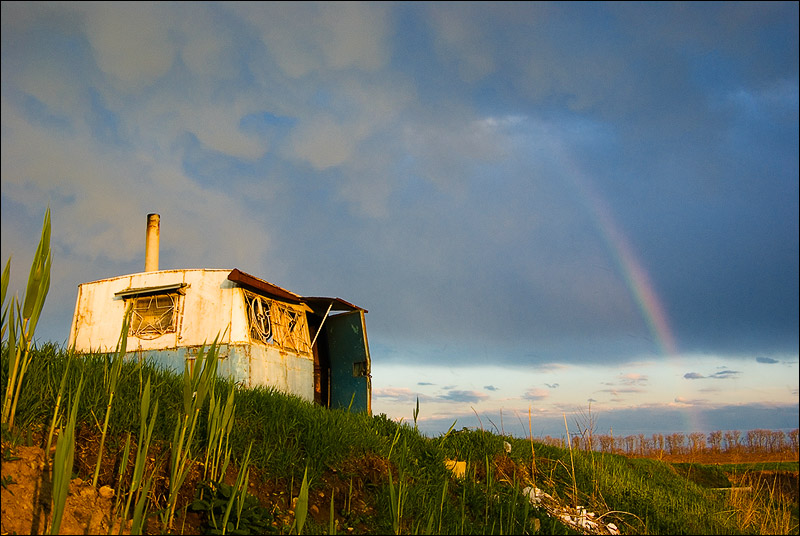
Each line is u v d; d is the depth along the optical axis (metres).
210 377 4.88
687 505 10.09
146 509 4.15
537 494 7.83
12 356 4.32
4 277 4.15
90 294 11.57
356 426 7.15
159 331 10.75
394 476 6.38
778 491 13.19
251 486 5.27
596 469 10.05
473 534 5.84
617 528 7.84
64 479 3.46
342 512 5.50
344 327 13.50
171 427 5.25
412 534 5.44
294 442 6.14
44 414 4.77
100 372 5.50
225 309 10.48
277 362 11.07
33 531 3.62
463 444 8.96
